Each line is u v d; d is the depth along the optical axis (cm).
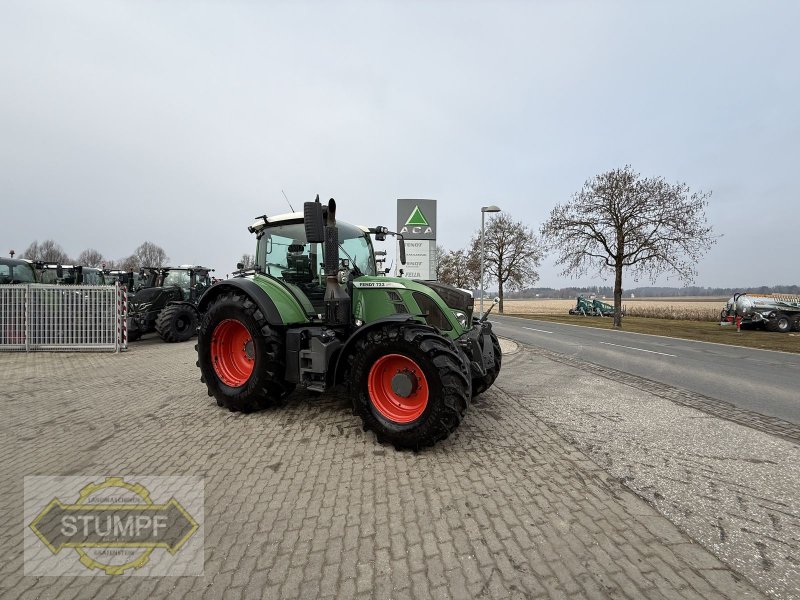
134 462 287
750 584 169
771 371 701
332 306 367
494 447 318
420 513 221
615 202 1783
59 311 848
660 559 185
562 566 179
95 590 168
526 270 3156
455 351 306
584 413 418
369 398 322
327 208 389
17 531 209
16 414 398
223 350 427
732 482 264
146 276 1343
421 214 1158
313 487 250
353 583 168
